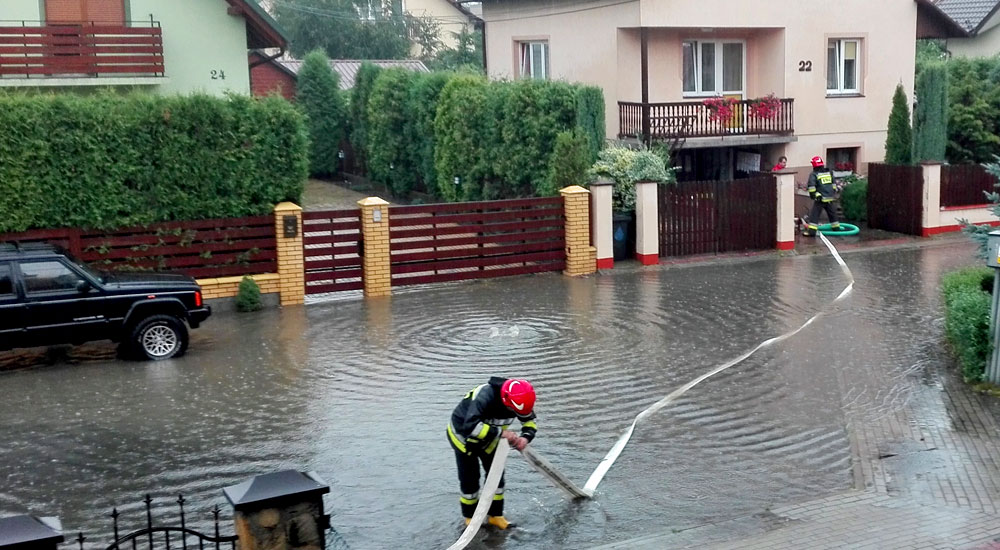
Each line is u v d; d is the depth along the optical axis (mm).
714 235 21047
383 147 31875
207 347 14211
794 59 26125
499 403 7789
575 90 21547
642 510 8172
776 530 7531
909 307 15719
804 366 12445
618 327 14797
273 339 14594
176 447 9914
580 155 19891
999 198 13039
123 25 21344
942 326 14359
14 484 8961
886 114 27484
